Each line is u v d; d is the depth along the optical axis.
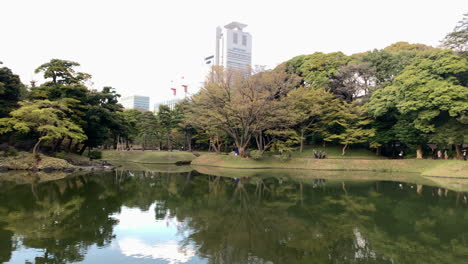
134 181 23.61
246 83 35.56
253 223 11.59
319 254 8.41
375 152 44.12
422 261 7.97
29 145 36.03
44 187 19.55
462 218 12.54
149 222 11.62
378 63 41.56
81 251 8.42
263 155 41.12
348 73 40.56
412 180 25.41
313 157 39.31
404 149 42.66
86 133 37.62
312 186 21.77
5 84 32.81
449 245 9.23
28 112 28.36
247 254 8.36
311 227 11.11
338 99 39.50
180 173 31.00
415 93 29.22
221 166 39.66
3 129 29.25
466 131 28.17
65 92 34.62
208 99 36.81
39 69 35.62
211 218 12.34
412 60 35.47
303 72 47.19
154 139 66.06
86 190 18.77
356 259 8.05
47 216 12.23
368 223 11.69
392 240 9.70
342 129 41.69
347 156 40.97
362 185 22.34
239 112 35.97
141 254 8.29
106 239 9.52
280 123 38.44
